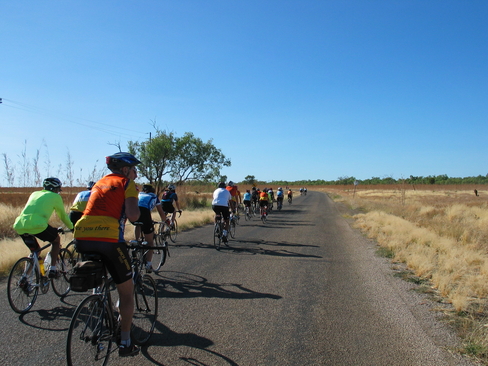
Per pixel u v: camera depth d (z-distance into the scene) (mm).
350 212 24078
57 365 3352
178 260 8180
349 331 4273
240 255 8906
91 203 3193
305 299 5469
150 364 3420
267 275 6918
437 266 7410
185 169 25234
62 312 4781
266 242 11086
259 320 4590
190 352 3674
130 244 3730
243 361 3510
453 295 5434
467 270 7117
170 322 4465
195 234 12656
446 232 12289
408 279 6641
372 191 80688
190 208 22938
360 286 6211
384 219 16031
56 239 5113
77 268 2969
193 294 5645
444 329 4332
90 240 3094
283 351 3736
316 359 3574
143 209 6312
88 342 3045
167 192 10758
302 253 9273
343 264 7965
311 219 19219
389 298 5543
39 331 4121
